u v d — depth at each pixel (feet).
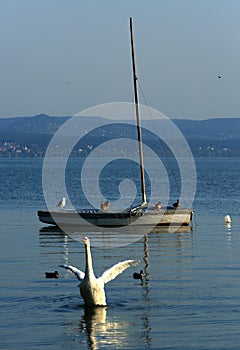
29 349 82.07
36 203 282.56
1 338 85.66
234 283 113.09
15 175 568.41
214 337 85.51
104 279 98.78
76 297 103.96
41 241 165.17
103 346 82.94
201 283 113.19
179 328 89.04
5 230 186.29
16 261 135.74
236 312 95.50
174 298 103.19
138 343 83.71
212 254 143.33
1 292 107.14
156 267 128.57
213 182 466.29
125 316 94.07
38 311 96.53
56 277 118.01
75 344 83.51
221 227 193.36
